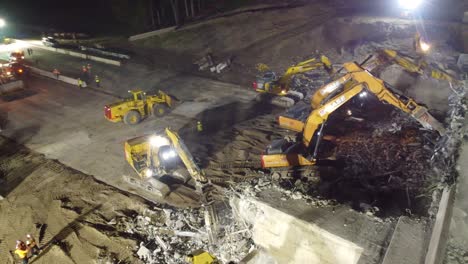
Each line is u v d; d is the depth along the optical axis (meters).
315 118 15.02
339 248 8.44
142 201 15.67
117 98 28.28
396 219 8.88
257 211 10.09
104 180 17.55
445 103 18.73
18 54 37.38
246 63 33.28
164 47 41.00
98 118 24.64
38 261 13.12
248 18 41.94
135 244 13.41
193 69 33.78
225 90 28.28
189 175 16.80
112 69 35.19
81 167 18.80
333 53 30.84
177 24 46.75
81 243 13.67
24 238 14.25
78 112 25.80
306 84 26.33
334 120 18.56
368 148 15.62
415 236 7.71
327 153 15.95
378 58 19.83
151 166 16.91
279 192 10.53
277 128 21.22
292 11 41.34
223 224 12.53
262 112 23.83
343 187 12.02
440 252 6.09
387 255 7.26
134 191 16.52
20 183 17.73
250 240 10.89
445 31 28.30
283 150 16.22
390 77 22.08
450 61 23.11
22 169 18.94
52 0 64.88
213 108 25.12
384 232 8.43
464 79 18.19
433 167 11.46
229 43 38.25
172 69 34.28
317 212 9.39
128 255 12.97
